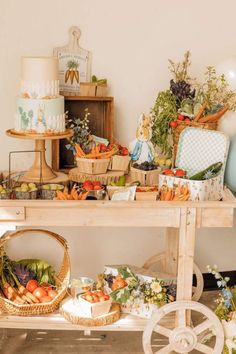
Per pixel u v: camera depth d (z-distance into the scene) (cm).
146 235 373
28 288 314
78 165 320
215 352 296
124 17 345
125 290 303
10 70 343
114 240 371
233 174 311
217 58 355
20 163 354
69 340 330
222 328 294
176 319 296
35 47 342
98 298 299
